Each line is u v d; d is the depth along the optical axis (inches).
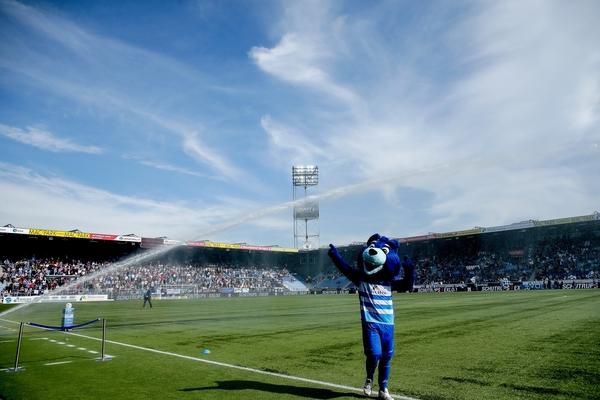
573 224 2294.5
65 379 301.1
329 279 3068.4
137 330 635.5
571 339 424.8
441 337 469.4
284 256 3248.0
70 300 1875.0
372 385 261.1
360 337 503.8
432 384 265.0
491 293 1750.7
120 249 2413.9
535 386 253.4
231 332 588.4
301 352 403.5
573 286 2018.9
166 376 305.9
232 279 2716.5
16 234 1828.2
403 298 1560.0
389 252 244.8
